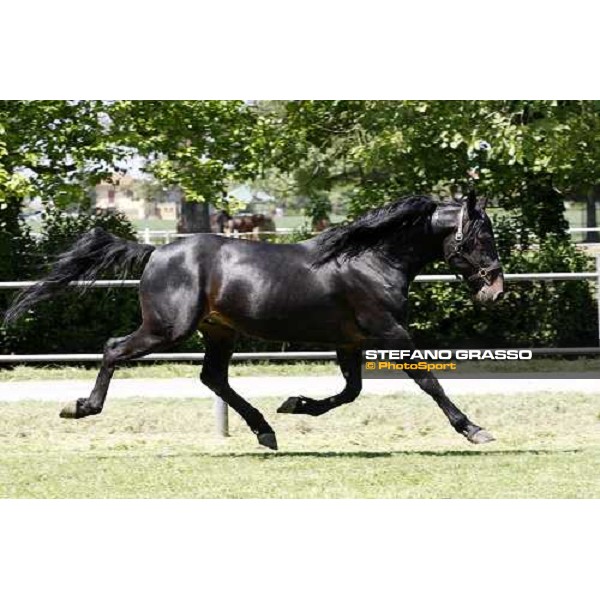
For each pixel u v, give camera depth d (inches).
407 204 425.1
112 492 370.9
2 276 697.6
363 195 690.8
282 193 828.0
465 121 647.1
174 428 515.5
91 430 513.7
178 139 706.2
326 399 439.5
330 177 787.4
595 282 695.1
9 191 666.2
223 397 448.5
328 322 427.2
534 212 697.6
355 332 430.3
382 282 422.9
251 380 616.7
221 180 705.0
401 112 657.6
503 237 695.7
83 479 390.6
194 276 427.2
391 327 423.8
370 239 425.1
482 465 406.9
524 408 524.7
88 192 742.5
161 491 371.2
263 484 379.2
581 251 701.9
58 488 377.1
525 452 434.6
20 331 697.0
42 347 708.0
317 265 425.1
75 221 718.5
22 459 430.3
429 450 450.6
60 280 441.1
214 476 393.1
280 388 581.6
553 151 638.5
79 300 696.4
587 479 381.7
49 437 500.1
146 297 430.6
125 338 432.8
